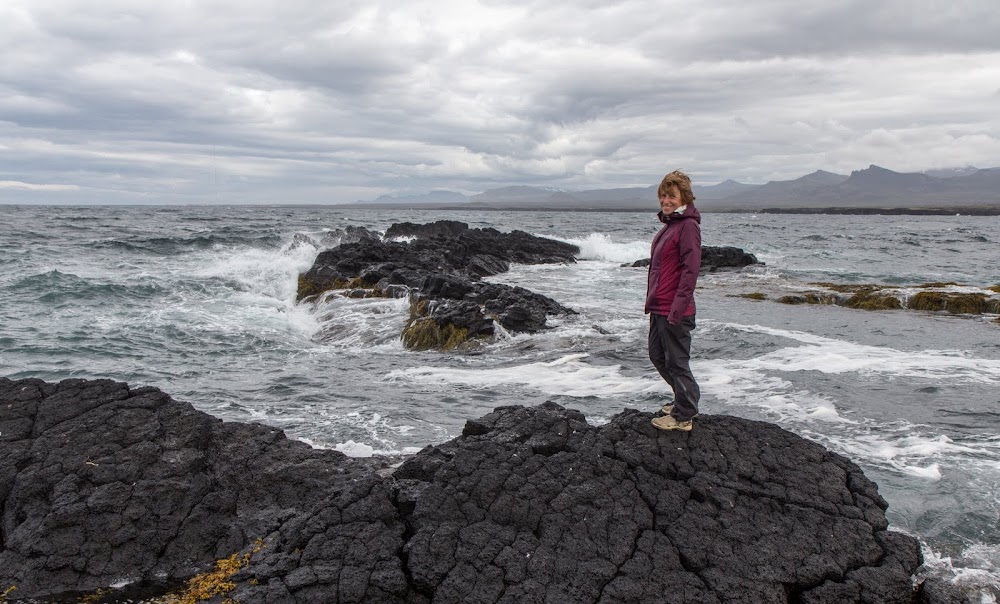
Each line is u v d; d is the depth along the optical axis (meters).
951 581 4.91
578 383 11.46
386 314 17.78
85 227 48.91
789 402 9.75
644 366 12.71
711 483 5.10
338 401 10.32
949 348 13.98
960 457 7.52
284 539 4.78
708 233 70.38
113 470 5.27
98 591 4.56
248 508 5.43
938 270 32.75
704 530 4.75
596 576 4.37
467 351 14.64
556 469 5.16
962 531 5.80
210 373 12.48
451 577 4.32
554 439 5.55
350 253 25.30
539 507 4.82
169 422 5.86
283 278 23.39
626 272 32.72
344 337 16.28
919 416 9.10
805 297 21.64
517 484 4.99
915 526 5.89
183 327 16.38
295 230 49.31
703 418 5.85
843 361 12.43
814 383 10.78
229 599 4.27
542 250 40.12
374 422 9.11
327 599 4.21
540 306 17.70
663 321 5.33
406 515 4.88
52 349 13.80
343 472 5.87
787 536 4.77
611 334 15.41
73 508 4.89
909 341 14.84
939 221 135.38
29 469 5.21
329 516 4.80
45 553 4.68
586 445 5.42
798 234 68.62
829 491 5.21
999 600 4.75
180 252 31.78
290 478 5.74
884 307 20.38
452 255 31.61
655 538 4.65
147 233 43.12
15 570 4.60
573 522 4.73
